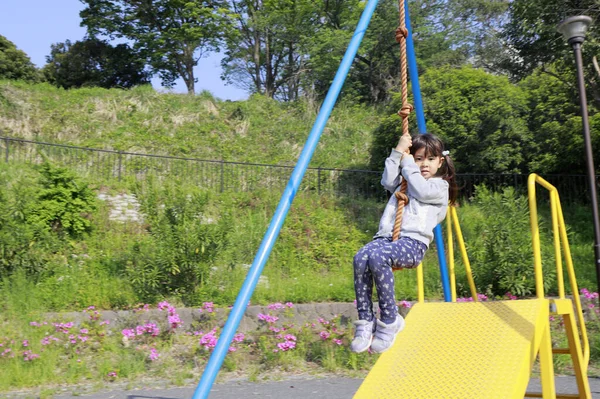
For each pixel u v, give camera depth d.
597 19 13.80
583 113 7.76
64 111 19.72
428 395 3.32
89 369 7.07
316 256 13.05
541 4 14.32
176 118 20.67
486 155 16.33
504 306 3.82
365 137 21.56
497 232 10.46
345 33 28.47
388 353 3.83
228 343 2.96
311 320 9.14
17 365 6.74
